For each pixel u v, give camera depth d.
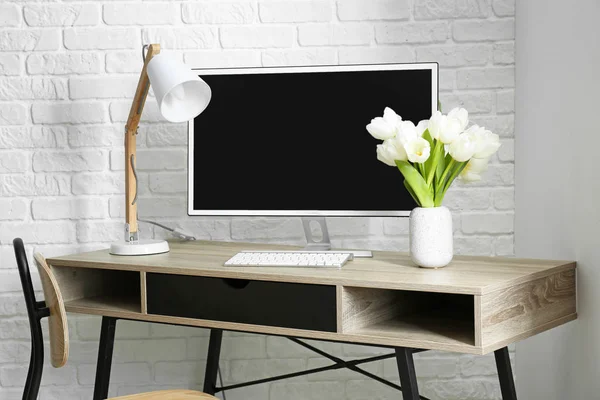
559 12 2.03
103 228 2.60
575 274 1.95
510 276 1.72
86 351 2.63
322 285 1.75
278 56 2.52
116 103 2.58
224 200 2.15
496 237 2.49
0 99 2.59
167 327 2.63
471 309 1.98
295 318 1.79
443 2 2.47
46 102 2.59
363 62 2.49
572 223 1.97
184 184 2.58
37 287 2.62
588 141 1.85
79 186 2.59
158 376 2.63
